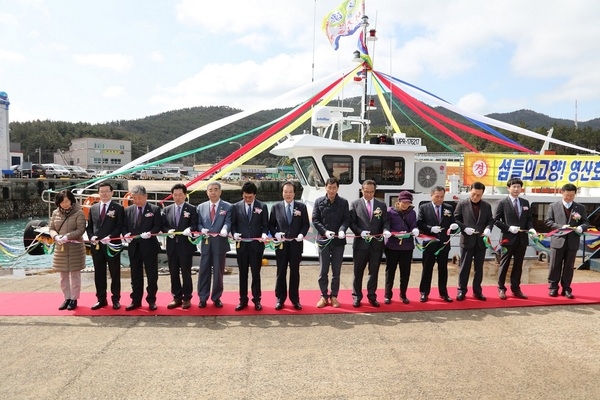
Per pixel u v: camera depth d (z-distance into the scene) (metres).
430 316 5.52
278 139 9.42
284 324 5.19
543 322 5.29
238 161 9.22
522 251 6.19
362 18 10.12
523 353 4.34
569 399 3.44
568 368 4.00
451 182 9.61
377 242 5.78
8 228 26.73
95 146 79.56
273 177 63.81
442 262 6.09
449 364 4.07
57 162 87.25
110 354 4.26
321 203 5.88
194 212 5.73
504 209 6.25
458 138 11.61
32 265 14.27
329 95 10.02
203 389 3.57
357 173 8.85
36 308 5.69
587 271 8.27
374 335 4.83
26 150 90.06
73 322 5.20
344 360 4.15
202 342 4.59
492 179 9.34
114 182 38.12
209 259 5.74
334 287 5.89
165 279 7.70
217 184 5.76
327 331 4.95
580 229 6.07
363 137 10.09
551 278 6.36
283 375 3.83
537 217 9.55
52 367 3.96
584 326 5.15
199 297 5.81
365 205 5.91
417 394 3.51
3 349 4.37
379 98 11.14
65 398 3.41
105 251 5.53
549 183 9.40
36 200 32.81
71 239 5.48
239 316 5.47
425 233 6.06
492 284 7.29
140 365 4.02
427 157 12.00
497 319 5.40
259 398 3.43
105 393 3.50
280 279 5.73
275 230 5.80
